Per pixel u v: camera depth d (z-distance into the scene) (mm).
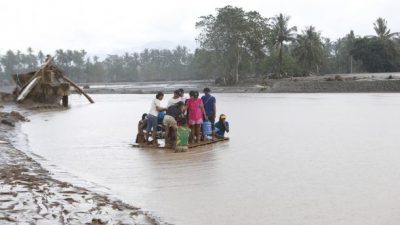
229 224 6336
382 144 13641
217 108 32469
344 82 67938
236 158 11625
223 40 89500
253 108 32219
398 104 34156
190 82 128750
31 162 10977
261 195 7863
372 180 8812
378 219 6406
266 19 93500
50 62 40500
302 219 6492
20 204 6648
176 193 8094
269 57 98375
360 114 25328
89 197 7527
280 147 13430
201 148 13445
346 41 126438
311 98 48719
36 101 39062
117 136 16938
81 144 14773
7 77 185375
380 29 99000
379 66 97125
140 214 6695
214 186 8578
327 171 9766
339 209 6930
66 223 5910
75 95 74125
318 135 16219
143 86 119312
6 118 21906
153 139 14039
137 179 9305
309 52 97125
